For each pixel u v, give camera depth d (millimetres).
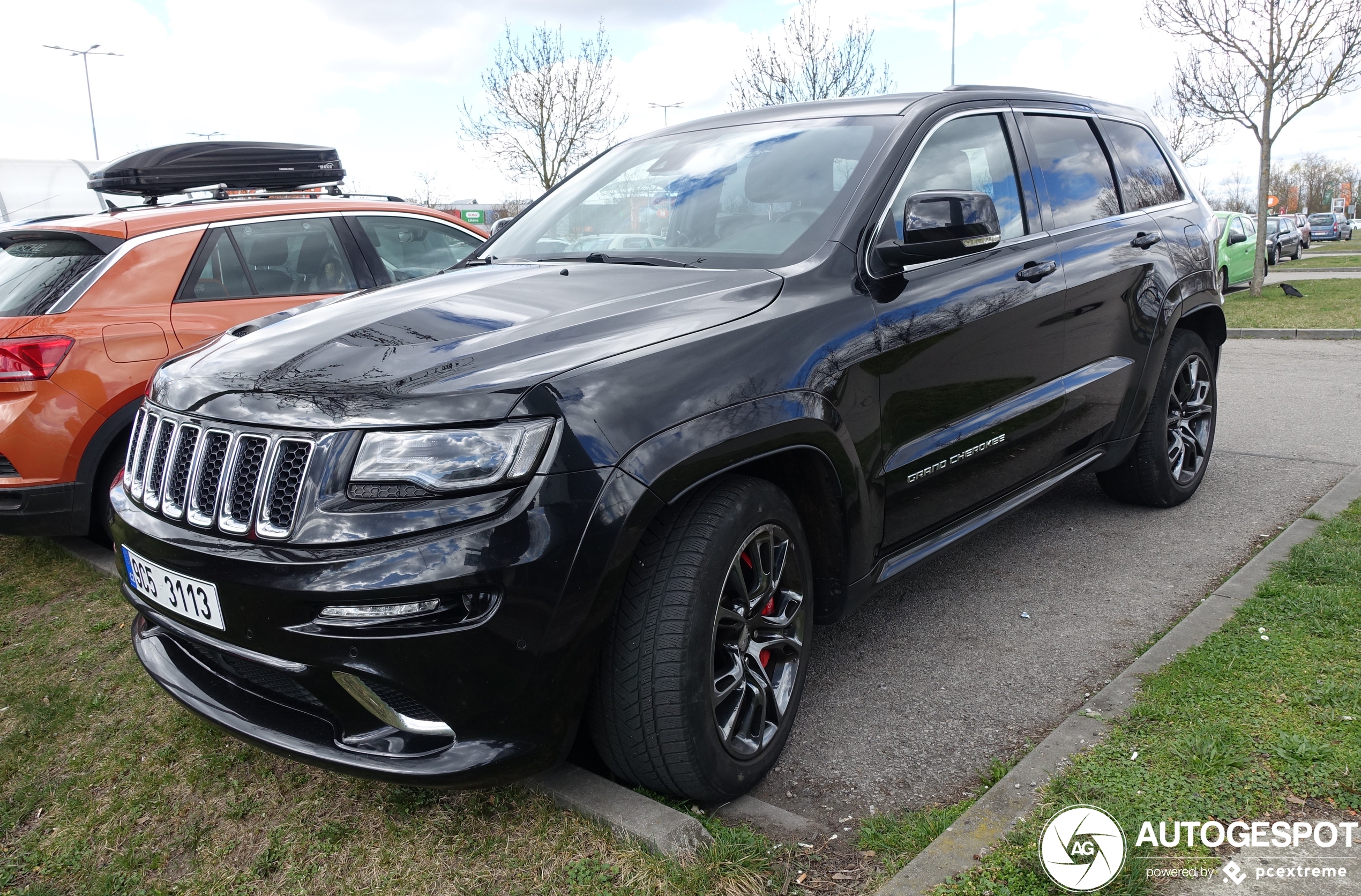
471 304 2480
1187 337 4297
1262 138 15289
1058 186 3660
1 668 3342
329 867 2148
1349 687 2488
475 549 1835
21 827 2412
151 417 2373
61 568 4348
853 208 2766
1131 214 4086
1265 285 18344
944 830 2111
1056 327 3381
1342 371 8070
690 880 1951
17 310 4055
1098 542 4066
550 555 1876
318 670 1918
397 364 2061
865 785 2412
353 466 1893
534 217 3588
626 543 1952
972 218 2656
